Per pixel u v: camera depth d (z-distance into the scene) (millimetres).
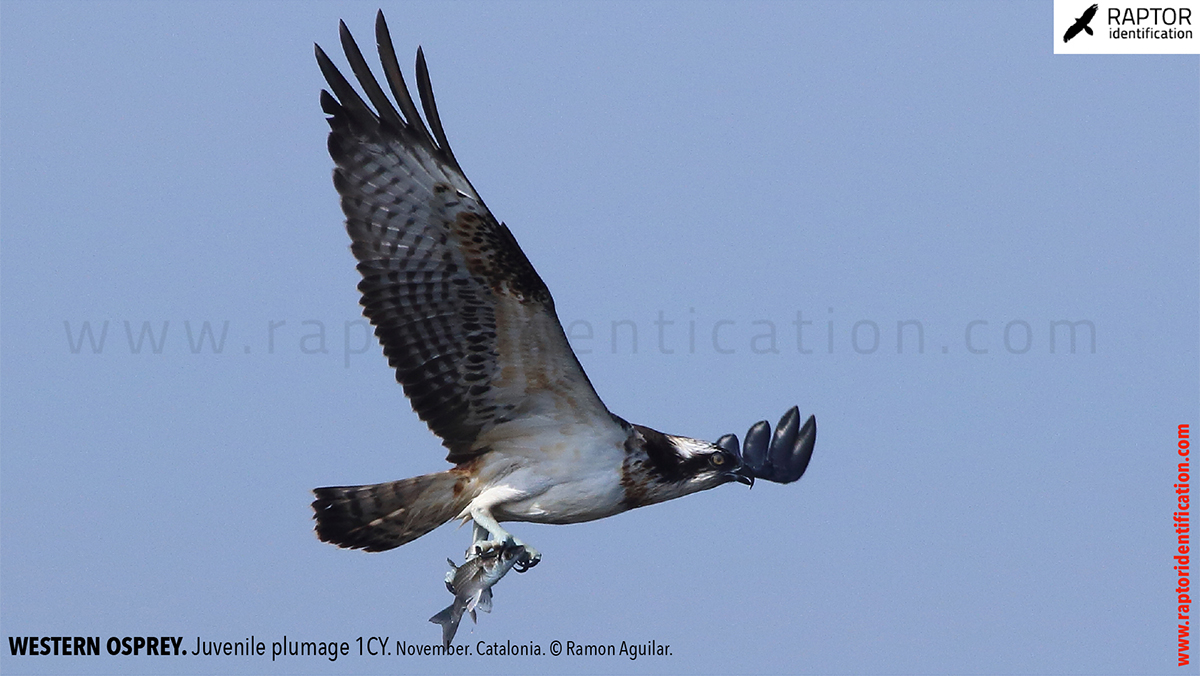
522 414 12953
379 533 12891
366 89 11352
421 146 11398
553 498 13062
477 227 11625
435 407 12703
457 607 12352
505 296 12008
